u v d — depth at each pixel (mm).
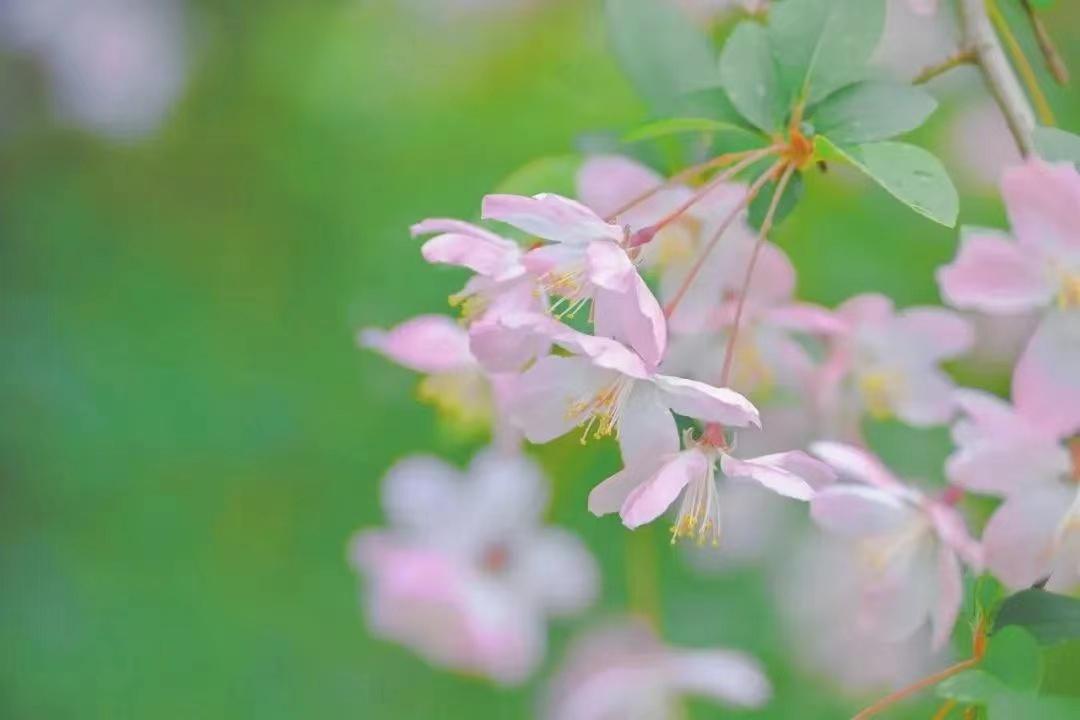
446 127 1050
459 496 909
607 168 728
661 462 687
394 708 1113
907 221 891
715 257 728
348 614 1142
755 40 703
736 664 858
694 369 740
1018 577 699
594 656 949
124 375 1167
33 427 1168
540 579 907
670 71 735
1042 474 700
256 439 1137
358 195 1127
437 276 976
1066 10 925
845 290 875
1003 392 856
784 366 758
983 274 708
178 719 1139
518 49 1020
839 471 724
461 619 896
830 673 965
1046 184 699
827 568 959
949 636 719
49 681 1150
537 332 673
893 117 697
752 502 959
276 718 1128
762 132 703
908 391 767
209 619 1151
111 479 1164
